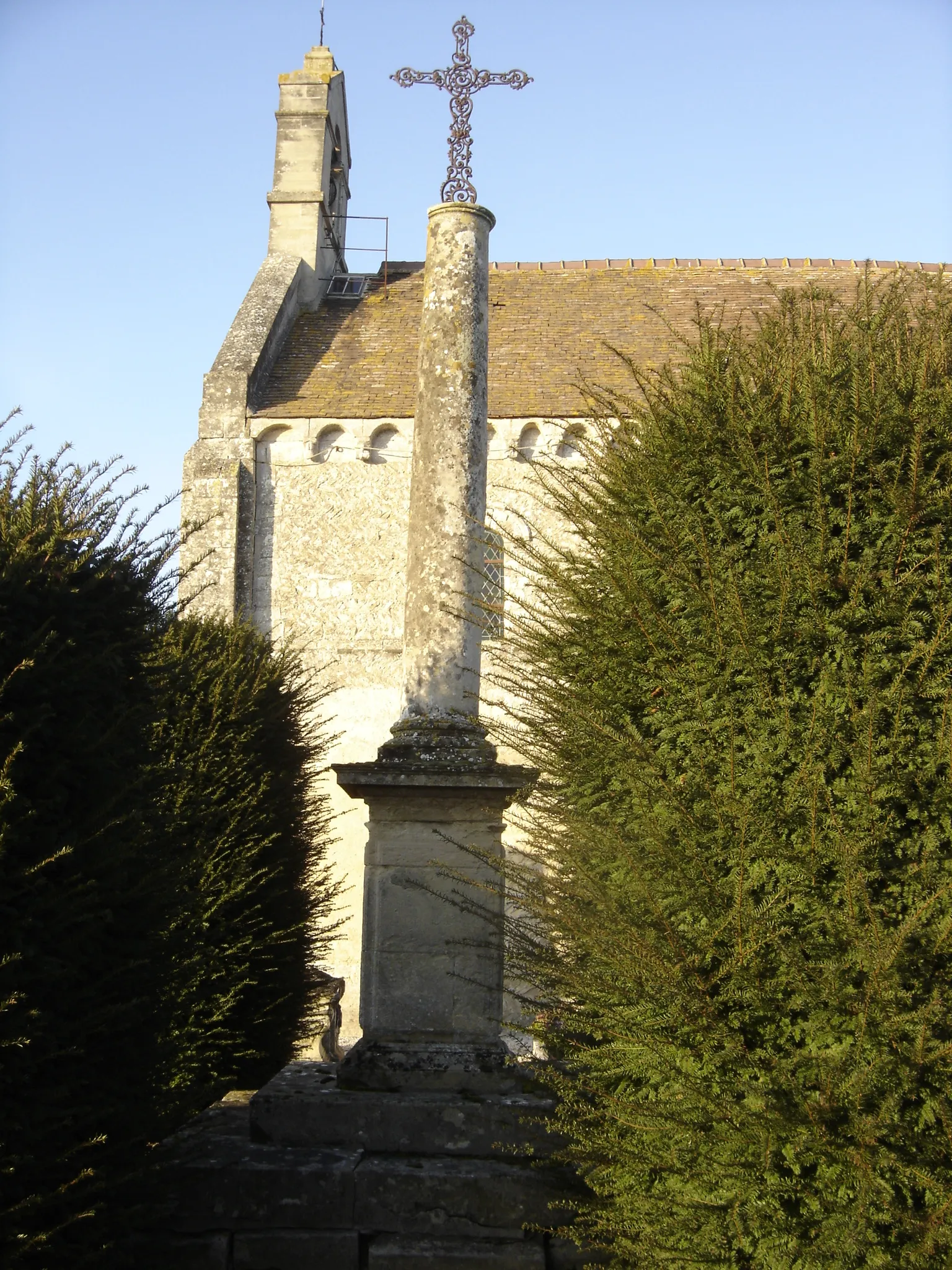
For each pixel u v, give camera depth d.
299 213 20.12
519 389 17.20
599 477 6.50
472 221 7.70
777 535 5.18
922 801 4.77
